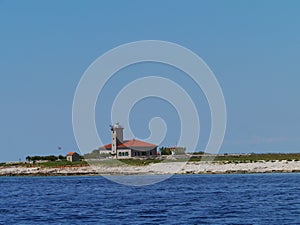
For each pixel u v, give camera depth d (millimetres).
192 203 193000
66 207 188750
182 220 152875
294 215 160500
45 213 173625
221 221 150625
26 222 155500
